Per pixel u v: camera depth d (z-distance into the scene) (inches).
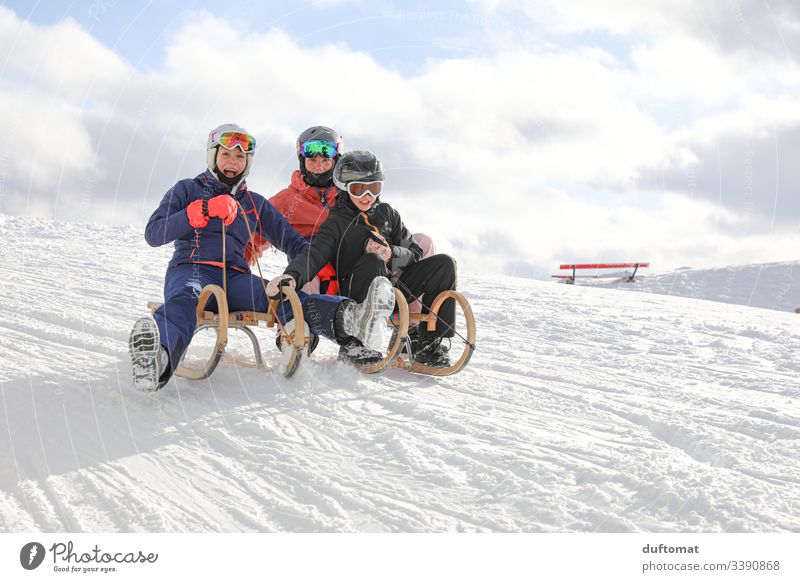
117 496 86.6
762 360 181.6
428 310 151.6
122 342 170.7
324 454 100.6
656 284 669.9
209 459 98.6
